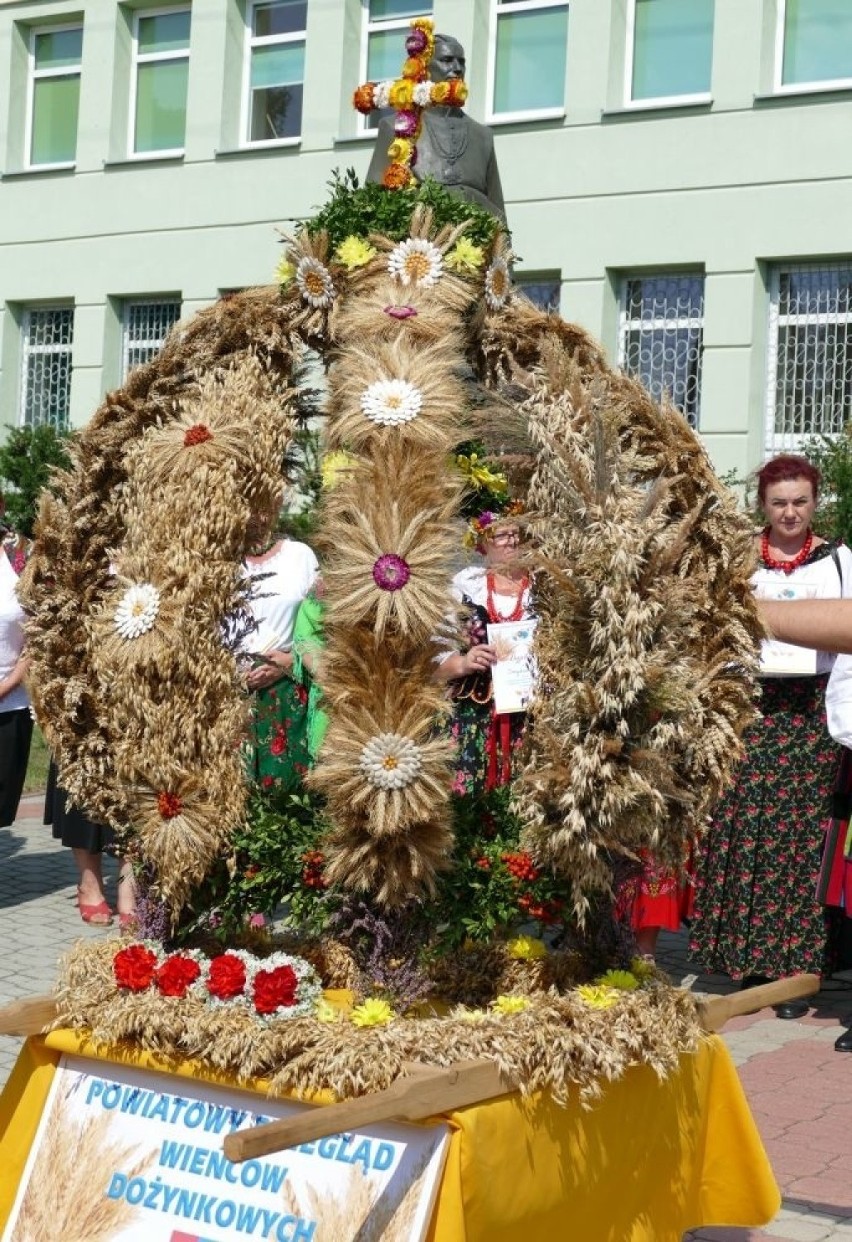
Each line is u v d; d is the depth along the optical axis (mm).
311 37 16469
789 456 6160
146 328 18031
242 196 16984
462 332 3730
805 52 14305
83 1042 3555
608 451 3359
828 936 6289
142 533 3678
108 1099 3551
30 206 18328
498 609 4734
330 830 3582
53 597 3857
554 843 3326
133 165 17641
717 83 14367
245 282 16969
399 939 3658
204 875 3674
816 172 13977
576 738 3299
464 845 3627
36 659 3852
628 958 3654
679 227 14531
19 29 18594
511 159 15234
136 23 18016
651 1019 3406
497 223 3812
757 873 6238
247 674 3826
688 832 3443
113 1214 3438
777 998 3809
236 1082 3338
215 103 17094
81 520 3871
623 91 15031
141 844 3711
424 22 4047
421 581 3430
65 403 18531
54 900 7949
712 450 14328
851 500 11000
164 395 3893
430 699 3455
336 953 3734
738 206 14289
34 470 14188
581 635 3322
